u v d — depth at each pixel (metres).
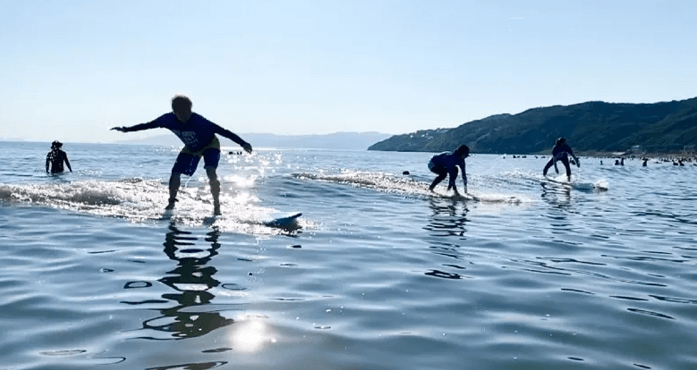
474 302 4.05
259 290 4.13
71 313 3.44
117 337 3.03
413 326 3.44
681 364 2.90
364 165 41.62
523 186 17.52
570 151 20.41
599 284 4.74
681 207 12.45
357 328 3.36
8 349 2.84
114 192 9.65
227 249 5.61
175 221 7.26
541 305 4.02
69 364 2.65
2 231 6.27
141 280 4.29
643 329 3.50
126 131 8.05
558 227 8.36
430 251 6.05
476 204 11.45
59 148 18.23
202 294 3.95
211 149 8.28
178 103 7.84
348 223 7.98
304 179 15.24
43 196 8.76
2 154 43.38
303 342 3.06
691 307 4.05
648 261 5.86
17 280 4.23
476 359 2.91
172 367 2.63
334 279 4.59
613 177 28.00
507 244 6.68
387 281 4.60
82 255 5.14
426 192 13.50
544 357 2.96
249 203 9.84
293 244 6.09
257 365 2.70
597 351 3.08
